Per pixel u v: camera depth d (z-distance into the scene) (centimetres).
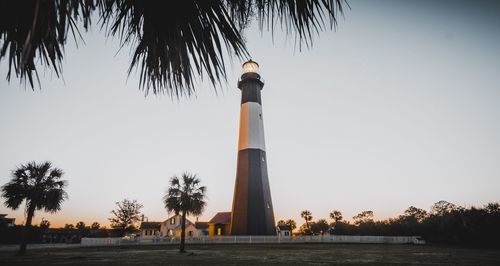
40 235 3838
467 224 3631
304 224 7019
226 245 3281
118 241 3200
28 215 1916
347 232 5284
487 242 3300
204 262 1556
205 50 174
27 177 1917
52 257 1786
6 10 131
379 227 4884
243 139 3878
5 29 135
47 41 130
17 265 1362
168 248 2792
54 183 1962
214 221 5219
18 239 3559
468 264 1551
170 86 189
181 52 181
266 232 3538
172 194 2241
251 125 3903
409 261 1695
